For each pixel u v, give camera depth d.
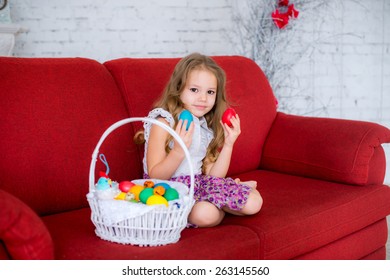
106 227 1.56
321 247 2.00
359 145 2.27
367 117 4.14
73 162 1.91
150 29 3.81
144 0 3.76
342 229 2.04
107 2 3.67
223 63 2.57
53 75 1.96
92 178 1.62
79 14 3.62
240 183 2.00
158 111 1.91
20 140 1.79
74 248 1.51
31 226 1.32
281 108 4.00
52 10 3.55
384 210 2.27
